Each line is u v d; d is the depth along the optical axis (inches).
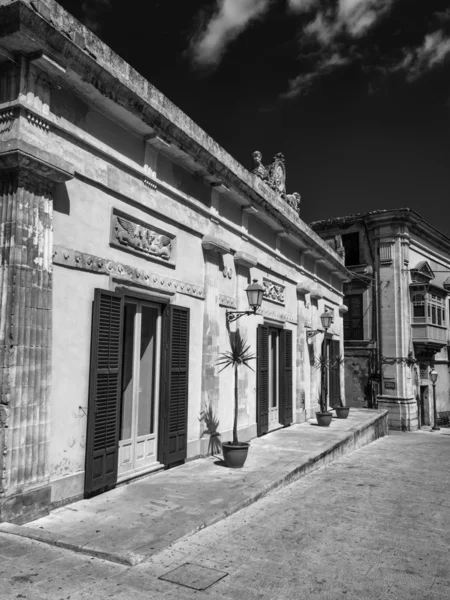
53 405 242.4
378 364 987.3
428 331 985.5
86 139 269.1
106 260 281.4
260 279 507.8
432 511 283.0
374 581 181.2
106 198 285.4
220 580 175.3
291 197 604.1
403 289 986.7
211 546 208.2
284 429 548.4
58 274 248.2
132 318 315.3
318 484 343.0
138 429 319.0
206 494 276.8
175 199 353.7
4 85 229.0
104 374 269.1
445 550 217.2
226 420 426.0
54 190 245.9
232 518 248.4
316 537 226.5
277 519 251.9
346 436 504.1
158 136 316.8
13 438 213.9
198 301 384.8
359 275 1000.9
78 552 192.1
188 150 347.9
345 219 1044.5
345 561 199.2
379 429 714.8
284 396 560.1
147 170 321.4
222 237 423.5
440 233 1128.2
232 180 414.0
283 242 578.9
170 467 341.4
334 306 795.4
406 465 450.3
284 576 181.8
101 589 163.5
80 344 259.9
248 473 328.2
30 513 220.1
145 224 319.9
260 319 505.4
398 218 983.6
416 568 195.2
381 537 231.3
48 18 234.8
